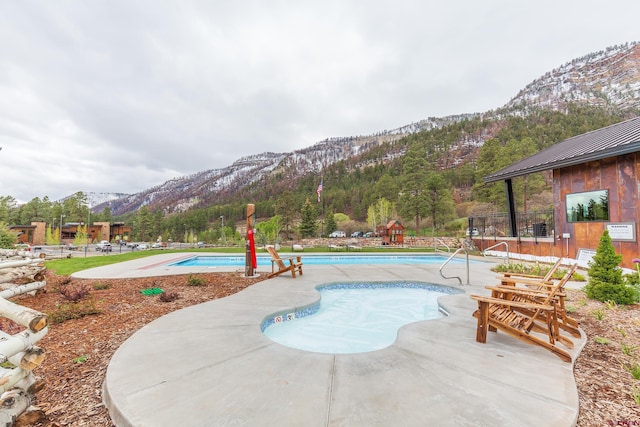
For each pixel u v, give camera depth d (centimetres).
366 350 466
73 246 4597
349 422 210
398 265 1221
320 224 5572
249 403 236
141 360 321
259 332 417
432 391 254
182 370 296
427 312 666
